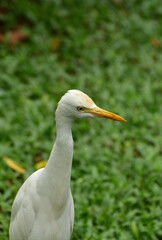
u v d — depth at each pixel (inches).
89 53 608.7
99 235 338.6
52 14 653.9
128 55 630.5
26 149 426.6
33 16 633.0
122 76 582.9
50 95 514.9
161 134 476.4
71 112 235.8
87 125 470.6
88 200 377.4
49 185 251.4
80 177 400.8
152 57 645.3
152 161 433.7
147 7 737.6
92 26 660.1
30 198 259.6
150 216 362.0
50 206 257.0
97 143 448.5
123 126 482.9
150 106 525.7
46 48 600.1
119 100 524.1
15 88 510.0
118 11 721.6
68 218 272.1
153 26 700.7
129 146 450.3
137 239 343.9
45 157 416.2
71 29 633.0
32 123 463.5
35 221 261.7
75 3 698.8
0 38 599.5
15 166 400.5
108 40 655.1
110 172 409.7
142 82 575.2
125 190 388.2
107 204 370.0
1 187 376.2
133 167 424.2
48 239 266.4
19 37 604.1
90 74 573.0
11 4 652.7
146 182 400.2
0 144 425.1
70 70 586.6
